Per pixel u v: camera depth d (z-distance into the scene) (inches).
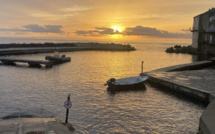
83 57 3095.5
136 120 750.5
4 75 1542.8
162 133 655.8
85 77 1524.4
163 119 761.6
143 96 1050.7
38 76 1529.3
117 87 1157.7
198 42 3609.7
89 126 694.5
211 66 2186.3
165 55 3698.3
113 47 5167.3
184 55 3663.9
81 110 835.4
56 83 1301.7
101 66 2151.8
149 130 675.4
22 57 2864.2
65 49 4217.5
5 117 664.4
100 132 657.0
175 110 855.1
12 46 4097.0
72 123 709.3
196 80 1222.3
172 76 1349.7
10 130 525.7
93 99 985.5
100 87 1218.0
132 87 1194.6
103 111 831.1
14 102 909.2
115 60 2770.7
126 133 654.5
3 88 1145.4
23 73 1647.4
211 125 498.3
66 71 1788.9
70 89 1159.0
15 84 1248.8
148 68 2107.5
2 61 2162.9
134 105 911.7
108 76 1589.6
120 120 748.6
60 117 754.8
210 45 3415.4
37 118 643.5
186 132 663.8
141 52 4434.1
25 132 516.7
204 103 945.5
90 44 5556.1
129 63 2465.6
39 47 4480.8
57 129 554.9
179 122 737.0
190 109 868.6
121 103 935.7
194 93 1010.1
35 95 1024.9
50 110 823.1
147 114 807.7
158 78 1286.9
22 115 692.7
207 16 3307.1
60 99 969.5
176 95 1070.4
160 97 1035.3
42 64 2182.6
